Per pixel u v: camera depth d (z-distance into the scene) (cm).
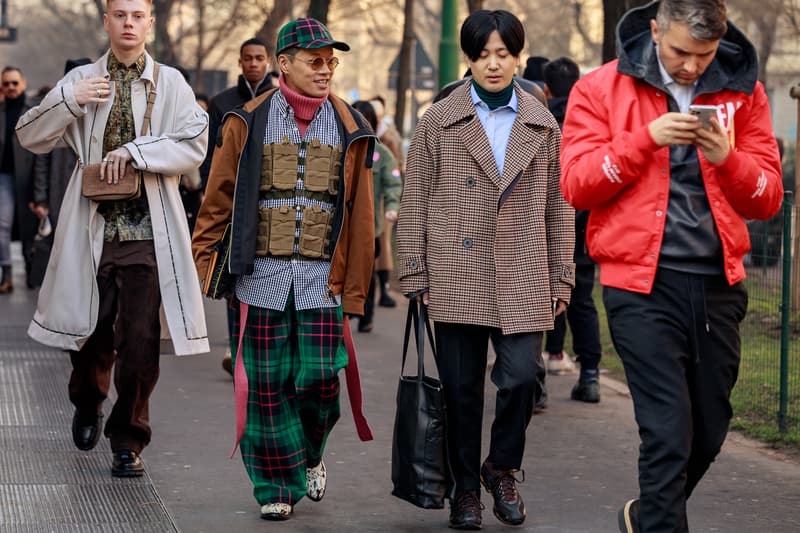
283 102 768
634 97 633
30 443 978
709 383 633
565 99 1180
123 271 857
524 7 6575
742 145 635
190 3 5909
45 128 848
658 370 619
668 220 621
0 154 2005
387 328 1767
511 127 768
